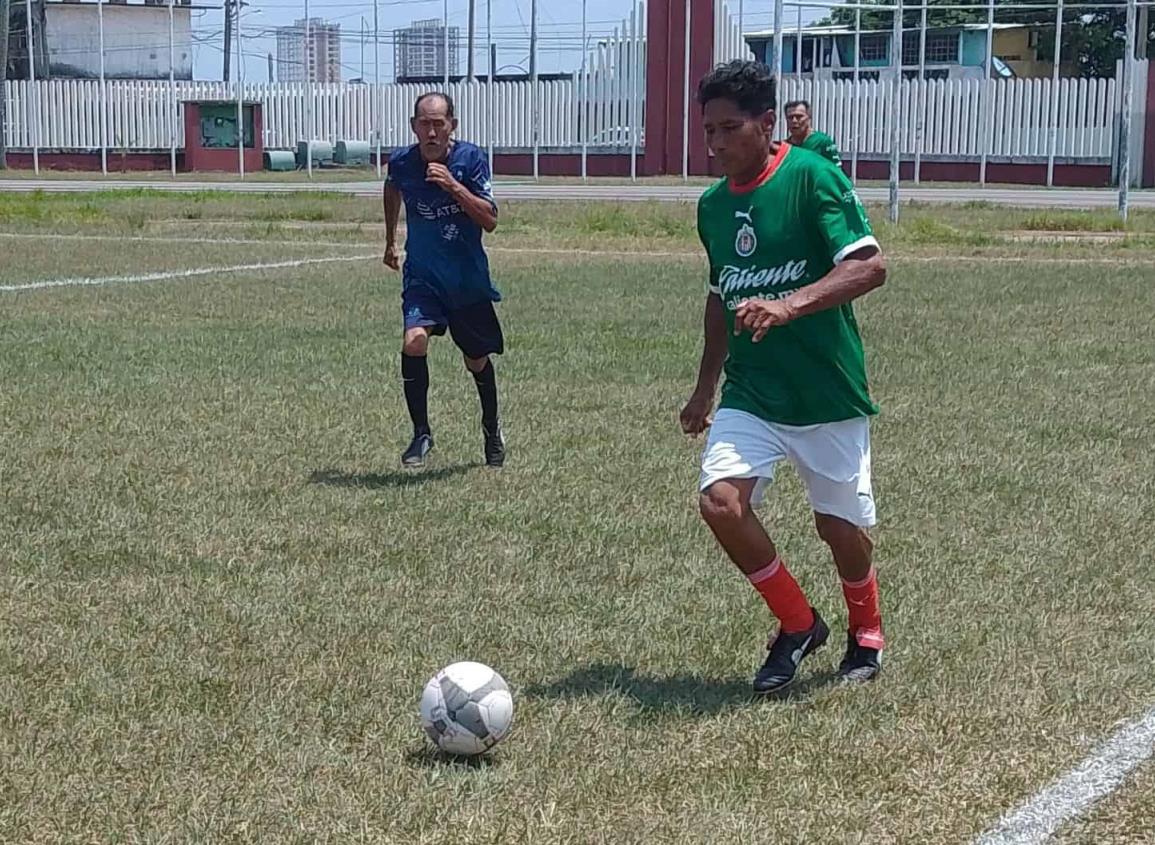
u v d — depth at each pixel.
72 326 14.02
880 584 6.22
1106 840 3.90
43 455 8.60
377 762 4.37
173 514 7.34
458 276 8.22
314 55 71.06
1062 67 64.50
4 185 44.00
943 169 46.84
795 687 5.03
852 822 3.99
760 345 4.82
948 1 63.91
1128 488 7.98
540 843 3.86
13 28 71.06
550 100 51.53
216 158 54.94
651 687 5.04
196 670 5.16
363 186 43.62
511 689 4.99
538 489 7.91
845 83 47.25
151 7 72.31
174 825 3.97
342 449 8.85
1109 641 5.53
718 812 4.04
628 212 30.20
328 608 5.88
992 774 4.31
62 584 6.19
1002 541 6.93
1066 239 25.02
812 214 4.67
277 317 14.91
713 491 4.76
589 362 12.07
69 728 4.64
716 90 4.70
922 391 10.88
